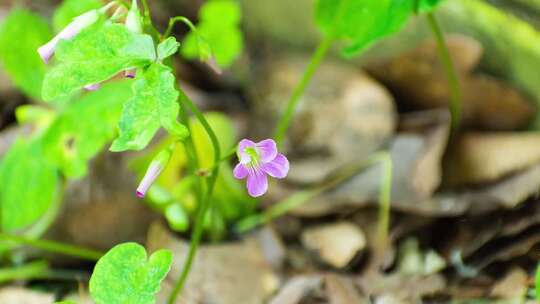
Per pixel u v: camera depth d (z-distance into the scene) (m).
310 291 0.53
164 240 0.55
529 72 0.55
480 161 0.55
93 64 0.43
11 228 0.54
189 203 0.55
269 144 0.45
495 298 0.51
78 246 0.55
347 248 0.54
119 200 0.55
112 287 0.44
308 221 0.55
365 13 0.51
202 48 0.47
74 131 0.53
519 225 0.52
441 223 0.54
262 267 0.54
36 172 0.54
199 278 0.53
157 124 0.43
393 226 0.54
